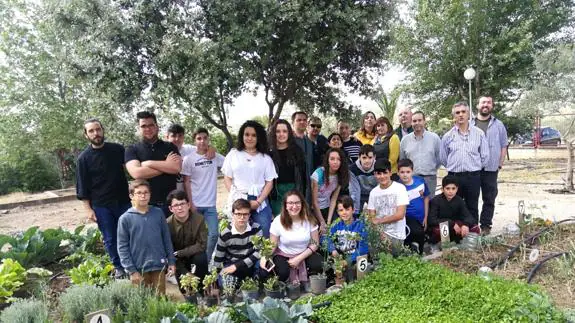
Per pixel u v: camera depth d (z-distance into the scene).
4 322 4.23
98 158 6.02
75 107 18.17
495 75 19.62
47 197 16.31
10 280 5.50
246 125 6.12
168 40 8.56
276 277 5.21
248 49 9.30
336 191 6.62
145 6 8.87
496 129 7.67
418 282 4.86
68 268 6.73
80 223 11.93
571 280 5.17
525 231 7.14
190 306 4.63
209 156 6.70
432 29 19.22
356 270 5.53
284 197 5.69
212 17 9.25
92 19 8.88
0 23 16.95
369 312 4.45
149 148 5.95
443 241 6.47
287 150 6.33
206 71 8.70
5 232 11.09
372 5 9.83
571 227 7.32
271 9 8.64
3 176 19.42
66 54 9.93
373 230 5.84
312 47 9.16
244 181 6.09
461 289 4.57
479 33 19.25
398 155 7.71
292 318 4.16
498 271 5.57
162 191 6.04
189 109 10.52
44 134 18.33
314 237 5.78
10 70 17.75
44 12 10.38
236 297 5.13
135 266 5.15
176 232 5.64
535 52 18.94
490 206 7.88
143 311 4.32
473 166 7.48
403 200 6.31
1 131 18.06
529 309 4.08
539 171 18.12
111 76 9.15
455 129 7.66
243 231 5.63
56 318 4.80
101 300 4.45
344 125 8.11
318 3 9.21
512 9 19.55
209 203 6.65
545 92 14.63
